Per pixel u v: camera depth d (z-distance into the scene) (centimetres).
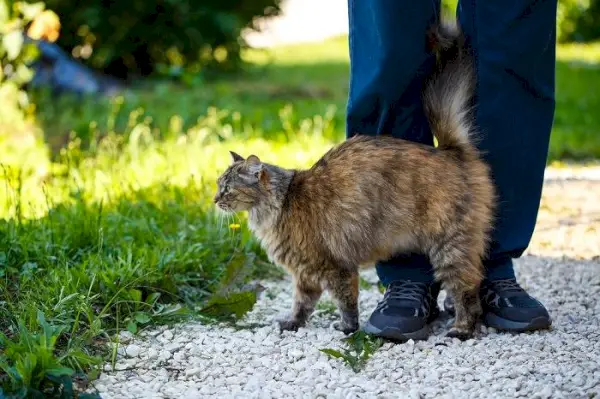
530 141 445
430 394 367
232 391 374
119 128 934
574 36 2217
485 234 442
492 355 409
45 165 754
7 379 368
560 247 606
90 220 555
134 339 432
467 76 436
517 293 447
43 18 992
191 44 1377
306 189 445
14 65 987
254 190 451
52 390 363
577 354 407
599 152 935
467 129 441
